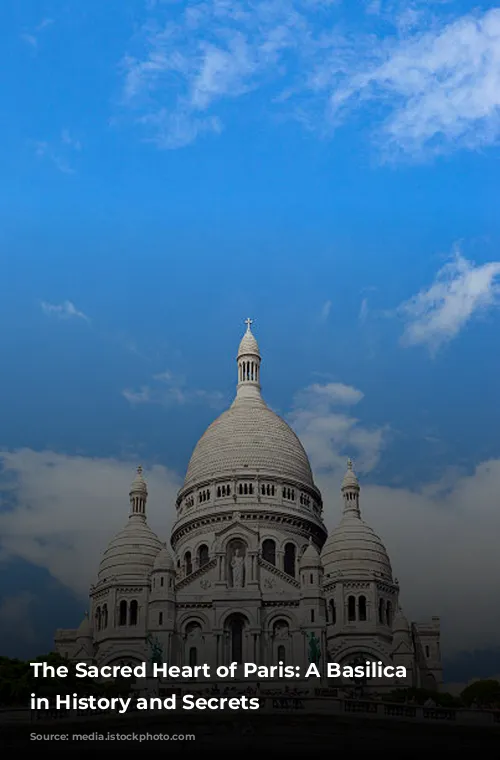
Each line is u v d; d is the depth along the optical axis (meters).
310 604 174.12
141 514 198.00
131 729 104.06
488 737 100.25
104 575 186.62
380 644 181.12
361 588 186.50
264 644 174.38
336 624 184.25
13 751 102.81
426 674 188.88
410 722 101.38
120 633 178.38
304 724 102.44
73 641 193.38
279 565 197.75
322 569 178.75
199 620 176.75
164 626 174.50
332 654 180.50
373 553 190.88
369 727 101.69
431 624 192.62
